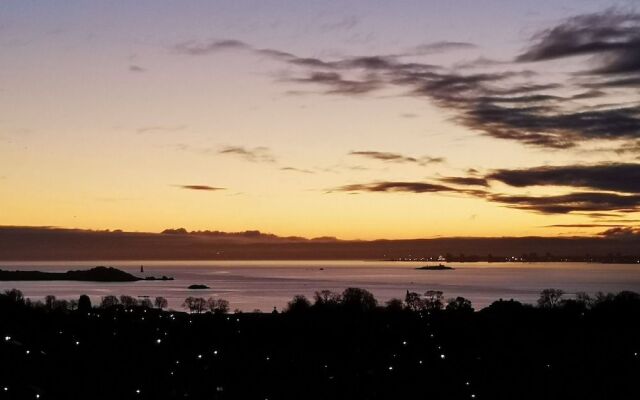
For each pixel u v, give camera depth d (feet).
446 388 393.91
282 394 380.17
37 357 477.36
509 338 574.15
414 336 595.88
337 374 427.74
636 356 476.95
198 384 402.11
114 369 443.32
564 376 420.36
